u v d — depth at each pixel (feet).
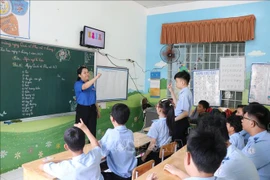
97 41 12.62
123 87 15.12
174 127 8.60
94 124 11.18
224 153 3.09
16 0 9.09
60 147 11.32
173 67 16.21
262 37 13.28
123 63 15.07
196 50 15.43
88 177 5.00
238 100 14.25
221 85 14.51
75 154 5.01
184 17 15.61
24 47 9.47
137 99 16.60
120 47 14.74
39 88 10.18
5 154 9.23
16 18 9.14
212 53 14.97
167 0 15.20
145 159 7.98
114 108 6.43
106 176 6.29
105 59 13.65
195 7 15.19
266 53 13.23
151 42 16.96
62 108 11.26
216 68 14.87
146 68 17.12
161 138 8.15
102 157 6.31
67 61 11.33
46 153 10.72
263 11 13.17
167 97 16.51
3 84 8.91
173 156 6.10
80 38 11.89
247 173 4.14
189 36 15.07
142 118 17.01
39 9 9.95
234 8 13.96
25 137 9.83
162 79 16.62
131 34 15.62
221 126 4.68
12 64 9.12
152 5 16.34
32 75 9.86
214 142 3.09
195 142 3.10
